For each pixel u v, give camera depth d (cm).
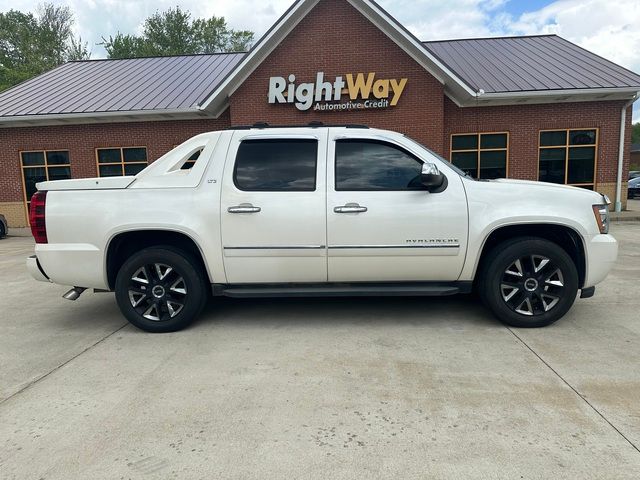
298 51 1453
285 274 437
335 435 265
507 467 234
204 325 465
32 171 1766
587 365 351
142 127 1703
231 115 1492
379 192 429
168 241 458
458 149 1656
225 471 235
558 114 1608
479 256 431
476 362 361
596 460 238
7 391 329
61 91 1834
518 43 1950
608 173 1636
